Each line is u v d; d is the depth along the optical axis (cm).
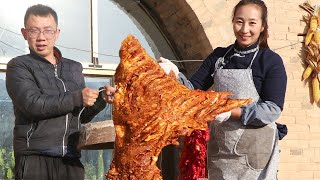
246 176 162
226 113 152
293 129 349
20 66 171
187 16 319
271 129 162
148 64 145
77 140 176
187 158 173
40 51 175
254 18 160
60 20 302
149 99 139
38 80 172
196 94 143
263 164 161
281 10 347
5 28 290
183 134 138
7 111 291
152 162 136
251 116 155
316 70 352
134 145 136
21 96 166
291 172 348
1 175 288
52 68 176
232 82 163
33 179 169
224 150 164
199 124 140
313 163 356
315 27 352
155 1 320
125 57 144
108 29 317
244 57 163
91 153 307
